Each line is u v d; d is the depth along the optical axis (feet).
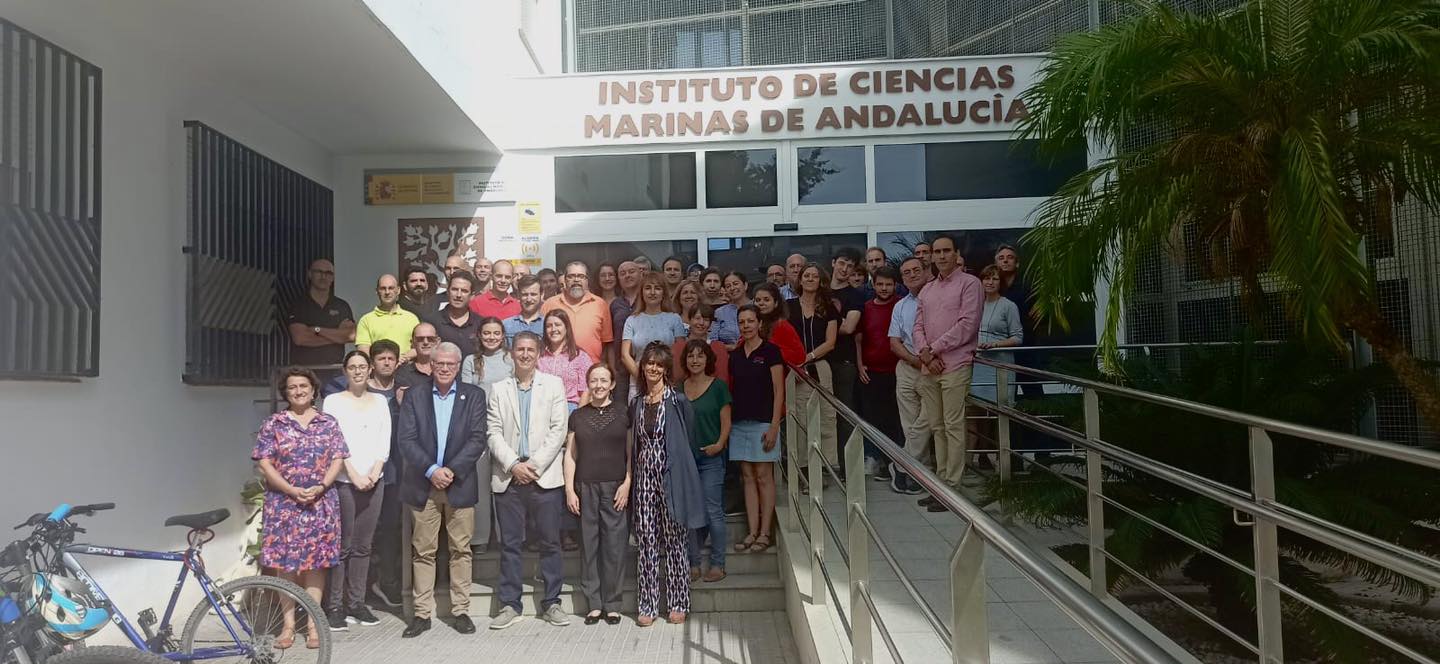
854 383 24.79
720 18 33.96
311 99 23.88
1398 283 21.54
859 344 25.07
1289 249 15.38
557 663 16.87
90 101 17.62
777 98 29.91
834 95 29.91
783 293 26.78
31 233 15.79
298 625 15.89
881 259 26.32
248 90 23.12
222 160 22.07
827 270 29.99
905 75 29.81
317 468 18.04
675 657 16.92
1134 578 17.57
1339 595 17.15
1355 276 14.82
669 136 29.86
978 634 7.47
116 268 18.31
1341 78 16.17
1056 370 22.47
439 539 21.65
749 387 20.89
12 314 15.26
